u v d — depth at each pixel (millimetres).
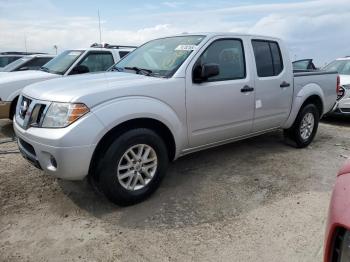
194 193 3977
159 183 3838
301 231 3184
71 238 3053
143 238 3062
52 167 3271
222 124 4414
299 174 4629
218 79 4344
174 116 3830
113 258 2783
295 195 3961
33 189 4004
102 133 3238
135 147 3549
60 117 3197
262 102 4902
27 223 3285
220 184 4242
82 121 3154
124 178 3551
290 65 5395
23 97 3895
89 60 7566
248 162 5062
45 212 3494
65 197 3820
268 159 5219
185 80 3934
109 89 3395
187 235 3115
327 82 6145
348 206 1604
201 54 4156
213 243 2992
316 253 2855
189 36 4555
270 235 3117
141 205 3666
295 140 5777
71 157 3131
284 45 5375
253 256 2814
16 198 3777
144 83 3641
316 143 6309
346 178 1802
